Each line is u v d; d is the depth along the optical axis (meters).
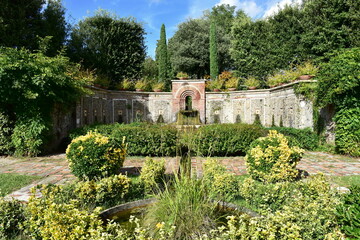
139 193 3.94
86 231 2.30
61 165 6.30
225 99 15.52
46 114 7.78
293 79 9.96
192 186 3.05
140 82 15.80
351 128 7.21
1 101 7.27
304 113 9.20
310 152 8.16
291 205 2.82
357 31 12.35
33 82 7.19
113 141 4.78
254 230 2.17
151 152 7.26
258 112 14.04
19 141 7.33
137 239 2.10
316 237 2.24
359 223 1.95
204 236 2.19
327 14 13.47
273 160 4.47
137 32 17.83
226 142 7.06
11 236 2.71
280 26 15.77
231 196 3.61
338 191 3.26
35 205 2.77
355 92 7.01
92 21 16.56
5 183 4.65
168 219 2.64
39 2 12.60
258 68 16.52
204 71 24.84
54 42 13.45
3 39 10.97
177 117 15.58
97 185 3.51
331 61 7.73
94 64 15.77
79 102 10.26
